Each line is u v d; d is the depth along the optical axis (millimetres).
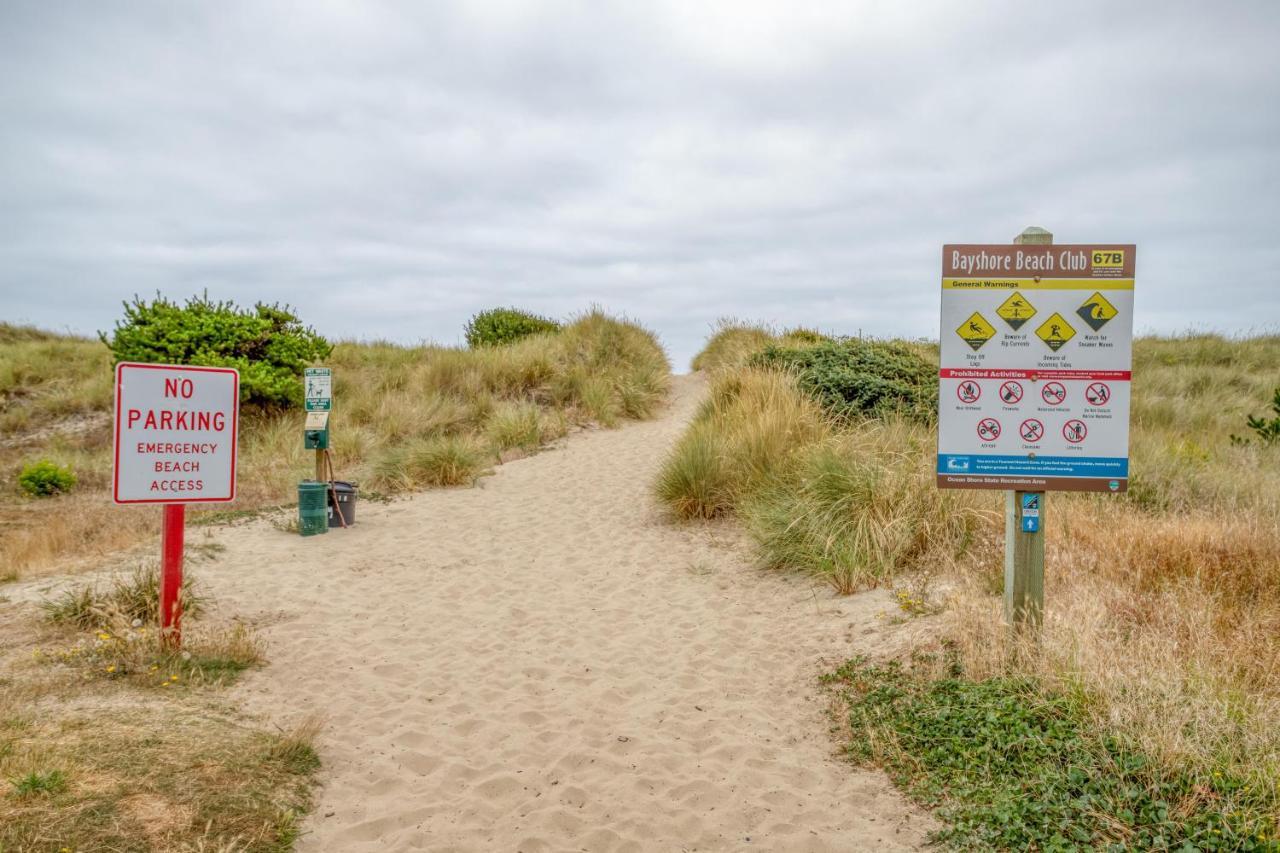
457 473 11438
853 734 4586
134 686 4902
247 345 15164
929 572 6691
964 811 3641
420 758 4387
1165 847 3180
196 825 3367
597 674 5652
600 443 14023
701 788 4105
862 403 11953
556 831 3738
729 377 13914
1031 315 5086
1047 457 5082
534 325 22625
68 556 8172
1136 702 4094
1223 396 14945
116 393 5336
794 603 6785
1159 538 6480
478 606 7055
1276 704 4094
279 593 7121
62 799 3332
